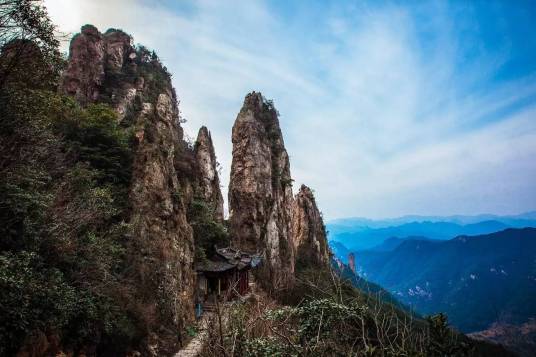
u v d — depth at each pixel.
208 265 34.16
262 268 51.00
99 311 14.59
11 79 14.16
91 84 45.81
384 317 8.77
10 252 11.45
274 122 74.06
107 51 52.84
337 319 9.05
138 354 16.52
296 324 10.53
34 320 11.10
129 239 21.66
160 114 43.84
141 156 26.38
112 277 16.86
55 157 17.88
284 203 67.38
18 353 10.52
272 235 57.81
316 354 8.01
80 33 48.50
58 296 12.27
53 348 12.03
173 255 24.23
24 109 14.48
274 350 8.81
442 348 5.58
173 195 27.42
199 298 28.12
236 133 64.75
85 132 26.09
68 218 15.52
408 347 6.70
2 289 10.23
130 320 16.97
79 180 19.52
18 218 12.68
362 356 7.19
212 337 8.65
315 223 82.12
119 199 23.94
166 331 20.16
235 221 58.59
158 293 21.41
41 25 14.12
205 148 56.72
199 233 38.16
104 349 14.88
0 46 13.83
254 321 10.27
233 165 62.91
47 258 13.73
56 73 16.73
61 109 25.30
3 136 13.66
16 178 13.42
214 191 56.69
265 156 64.06
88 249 15.92
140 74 57.62
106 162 25.80
